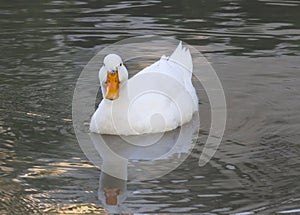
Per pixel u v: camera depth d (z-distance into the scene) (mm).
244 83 14117
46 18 17906
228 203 9477
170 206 9414
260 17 18031
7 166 10594
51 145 11414
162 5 19062
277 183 10062
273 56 15516
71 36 16734
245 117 12547
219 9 18719
